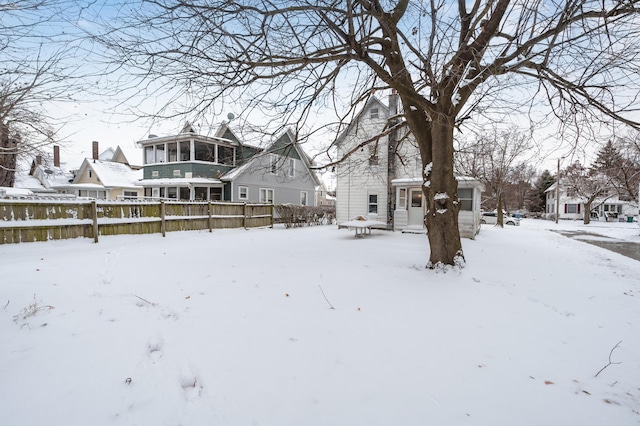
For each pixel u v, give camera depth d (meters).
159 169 19.78
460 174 12.02
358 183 15.39
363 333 2.97
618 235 15.30
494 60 4.12
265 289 4.30
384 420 1.81
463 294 4.19
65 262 5.91
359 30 4.40
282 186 22.72
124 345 2.61
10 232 7.09
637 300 4.22
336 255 7.10
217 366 2.35
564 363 2.52
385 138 14.62
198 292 4.12
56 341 2.63
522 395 2.09
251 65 4.54
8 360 2.31
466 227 12.17
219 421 1.79
